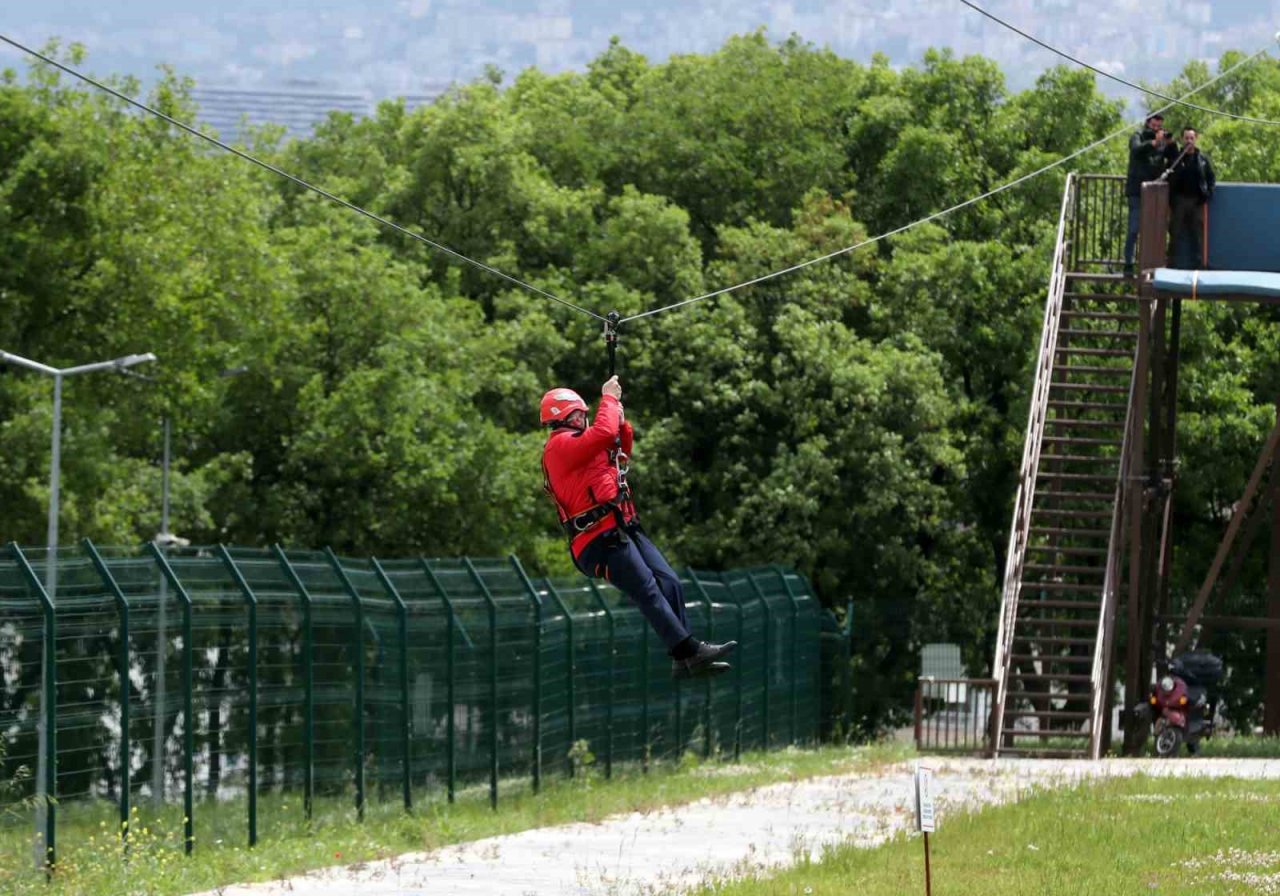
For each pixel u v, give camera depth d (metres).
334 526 105.12
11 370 95.44
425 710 52.50
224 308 99.94
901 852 40.34
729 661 73.50
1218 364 98.00
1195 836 41.47
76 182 92.81
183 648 42.69
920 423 101.44
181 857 41.19
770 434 107.19
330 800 47.97
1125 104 117.94
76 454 92.44
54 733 38.84
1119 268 85.81
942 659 95.94
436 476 101.12
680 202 124.94
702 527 104.50
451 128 119.38
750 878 36.78
